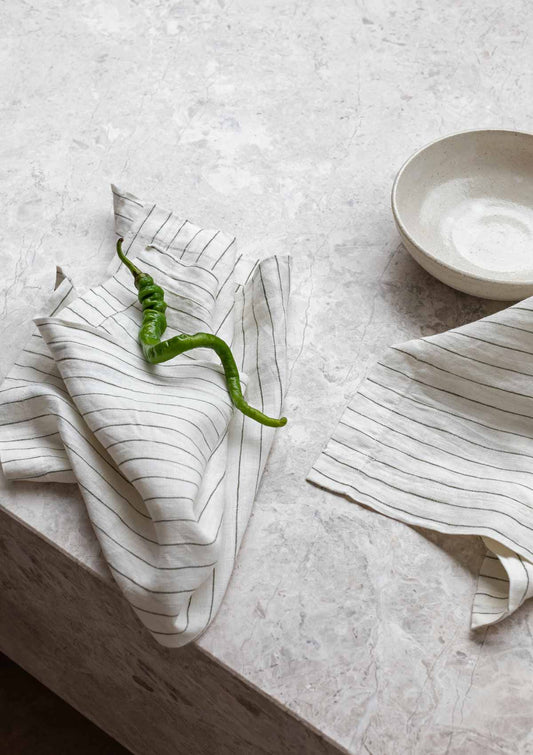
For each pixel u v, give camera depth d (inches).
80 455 31.7
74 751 53.3
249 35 50.5
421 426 34.5
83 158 45.3
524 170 41.7
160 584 29.1
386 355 35.7
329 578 31.6
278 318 36.3
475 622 30.1
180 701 37.4
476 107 46.8
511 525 30.7
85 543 32.4
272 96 47.6
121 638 36.7
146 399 32.0
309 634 30.4
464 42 49.6
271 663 29.8
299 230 42.2
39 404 32.9
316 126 46.3
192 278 36.0
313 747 29.9
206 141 45.8
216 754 39.9
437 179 41.8
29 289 40.2
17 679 55.8
